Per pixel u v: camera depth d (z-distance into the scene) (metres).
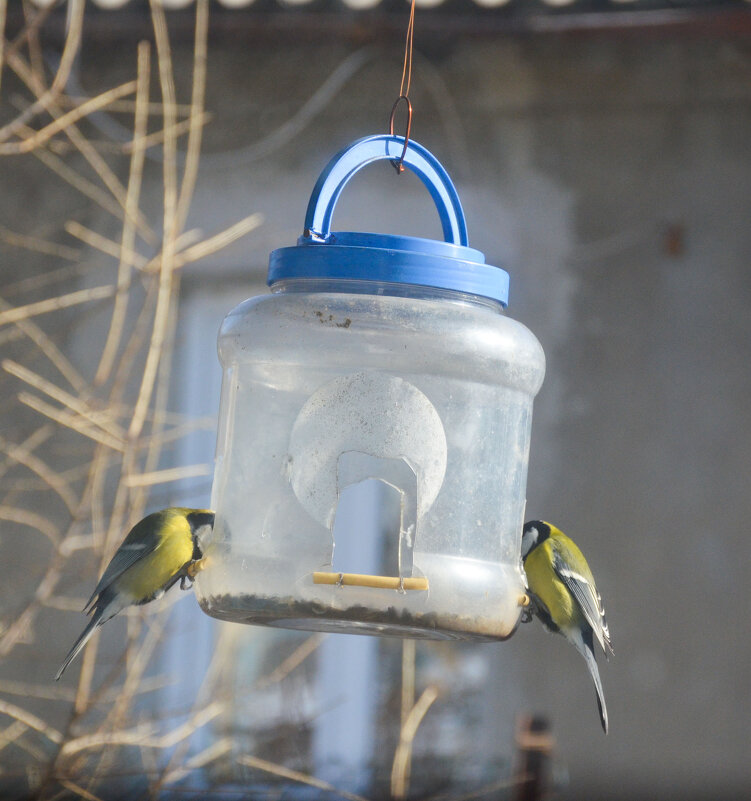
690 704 12.16
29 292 13.35
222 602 4.84
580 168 12.89
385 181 13.00
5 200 13.62
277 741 11.83
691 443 12.47
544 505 12.53
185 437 12.77
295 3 12.71
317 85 13.34
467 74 13.03
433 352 5.02
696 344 12.59
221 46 13.23
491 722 12.20
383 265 4.84
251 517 4.87
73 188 13.57
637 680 12.23
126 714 9.24
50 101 8.30
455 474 5.00
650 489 12.45
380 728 12.09
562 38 12.53
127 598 6.27
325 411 4.86
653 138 12.85
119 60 13.45
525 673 12.29
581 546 12.44
